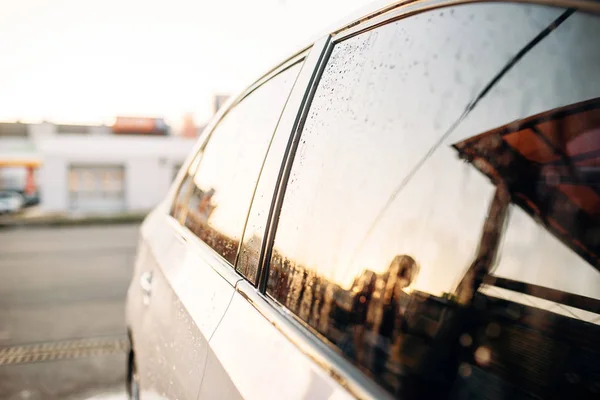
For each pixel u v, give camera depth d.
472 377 0.74
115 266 8.47
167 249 2.05
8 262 8.91
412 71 0.95
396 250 0.86
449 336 0.78
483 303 0.82
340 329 0.84
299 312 0.96
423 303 0.80
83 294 6.21
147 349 1.88
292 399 0.79
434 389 0.70
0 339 4.38
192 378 1.23
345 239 0.95
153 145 27.44
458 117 0.84
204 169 2.12
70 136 25.97
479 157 0.84
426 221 0.84
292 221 1.12
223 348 1.09
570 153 0.82
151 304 1.95
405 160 0.90
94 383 3.45
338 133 1.08
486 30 0.84
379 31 1.11
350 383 0.72
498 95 0.82
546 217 0.85
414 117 0.91
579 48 0.72
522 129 0.81
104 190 26.95
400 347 0.74
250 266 1.21
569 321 0.87
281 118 1.37
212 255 1.51
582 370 0.81
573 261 0.86
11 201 26.28
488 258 0.84
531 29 0.77
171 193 2.66
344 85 1.14
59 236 14.06
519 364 0.79
